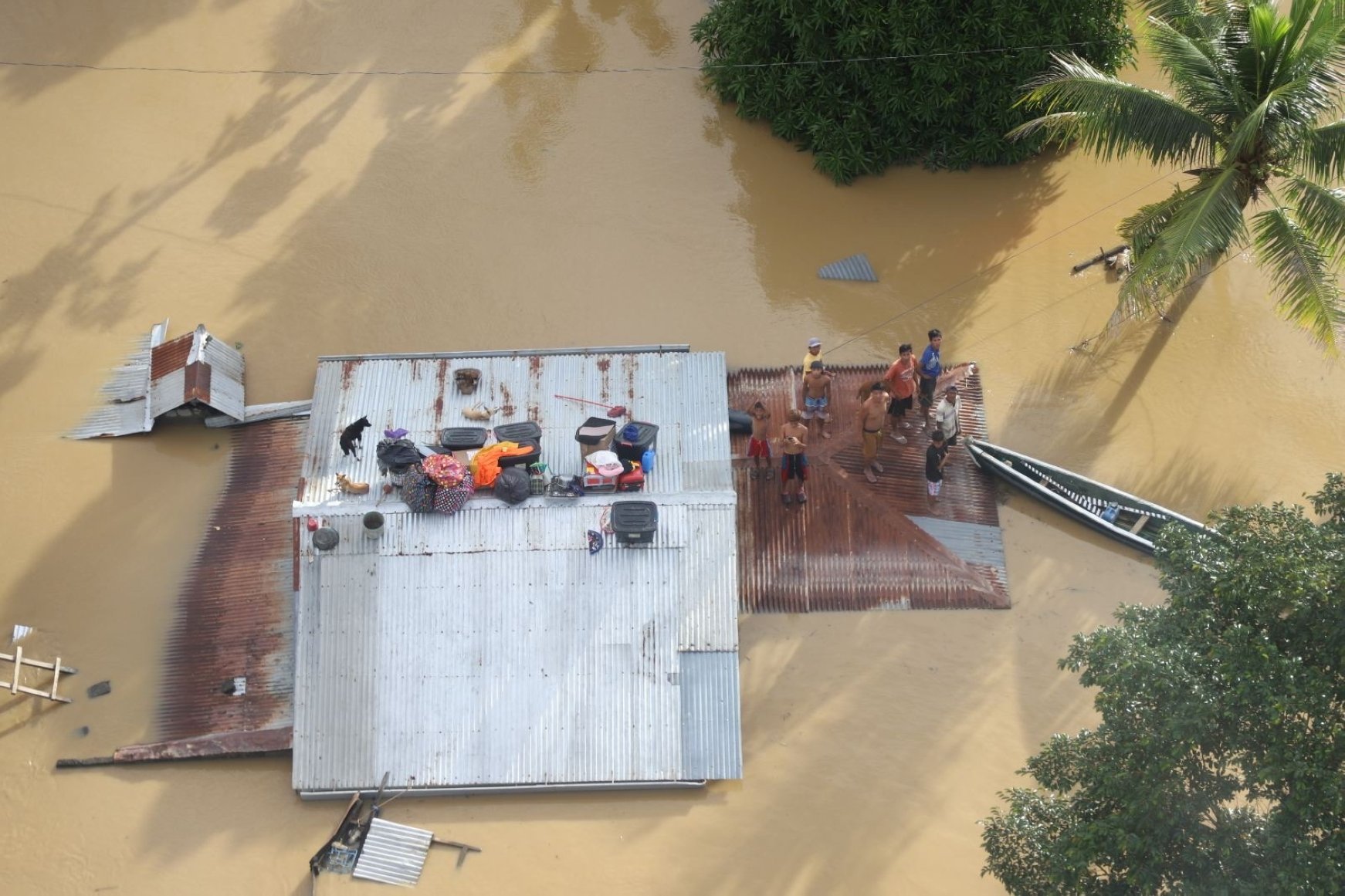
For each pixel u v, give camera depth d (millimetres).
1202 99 20203
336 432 19250
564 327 22562
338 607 17422
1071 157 25453
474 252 23734
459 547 17641
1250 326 22844
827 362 22156
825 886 16391
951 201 24719
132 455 20500
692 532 17891
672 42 27797
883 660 18500
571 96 26625
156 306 22672
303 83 26688
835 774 17391
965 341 22562
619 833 16828
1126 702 12727
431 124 26000
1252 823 12578
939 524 19703
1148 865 12359
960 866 16547
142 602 18922
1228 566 13289
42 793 17141
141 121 25812
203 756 17312
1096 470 20891
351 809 16781
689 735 17156
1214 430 21438
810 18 23734
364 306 22812
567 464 18797
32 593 19031
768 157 25469
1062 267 23672
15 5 27828
